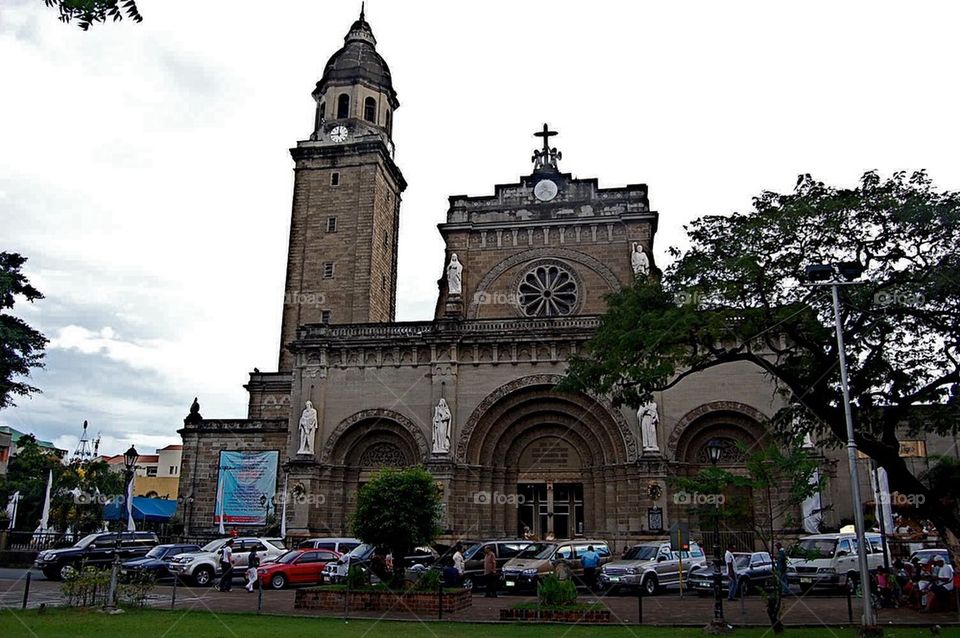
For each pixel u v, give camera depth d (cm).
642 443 4159
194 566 3350
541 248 4881
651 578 3027
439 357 4512
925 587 2514
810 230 2508
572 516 4391
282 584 3222
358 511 2558
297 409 4638
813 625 2108
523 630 2012
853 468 2070
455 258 4769
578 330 4397
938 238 2372
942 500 2678
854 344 2489
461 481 4316
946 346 2447
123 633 1808
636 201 4862
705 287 2603
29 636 1734
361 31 6291
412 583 2550
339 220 5612
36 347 3809
